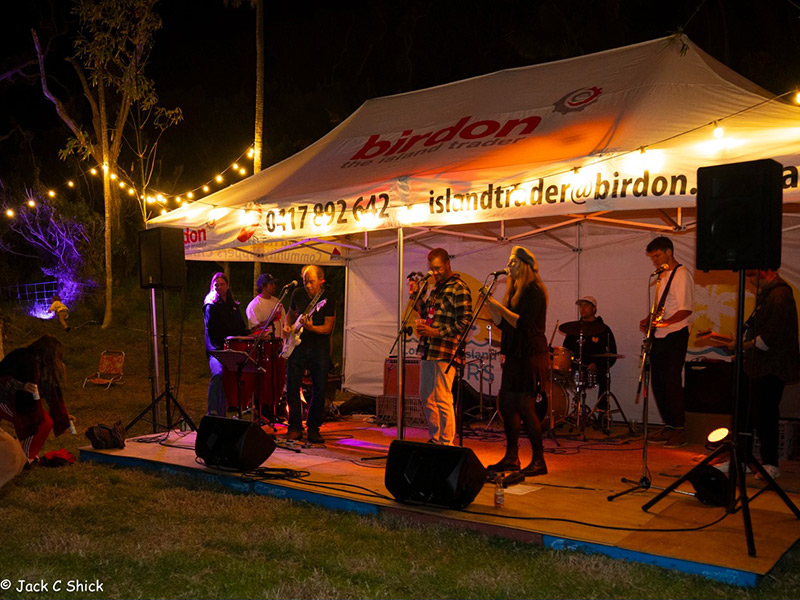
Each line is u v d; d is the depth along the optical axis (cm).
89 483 586
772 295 530
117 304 1966
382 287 1080
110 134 2305
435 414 623
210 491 562
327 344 739
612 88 643
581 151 503
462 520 455
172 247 735
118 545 430
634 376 907
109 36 1675
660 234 888
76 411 1036
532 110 665
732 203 411
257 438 585
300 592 359
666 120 528
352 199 589
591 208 485
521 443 758
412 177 556
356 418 942
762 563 375
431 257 618
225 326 794
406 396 866
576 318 945
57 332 1805
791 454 661
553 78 737
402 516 480
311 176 694
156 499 536
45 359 683
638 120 540
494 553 414
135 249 2266
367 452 685
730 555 386
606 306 924
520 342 551
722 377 732
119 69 1842
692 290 734
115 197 2159
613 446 742
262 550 422
